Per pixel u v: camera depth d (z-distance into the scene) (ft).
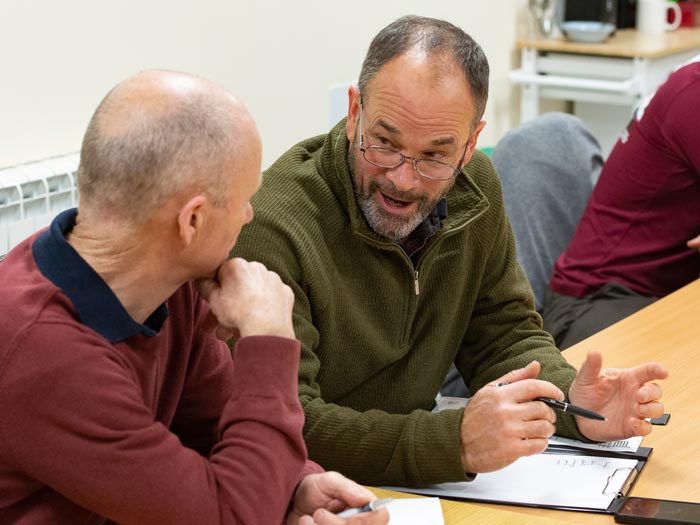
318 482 4.48
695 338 7.06
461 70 5.31
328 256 5.77
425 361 6.27
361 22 12.18
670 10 15.58
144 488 3.79
